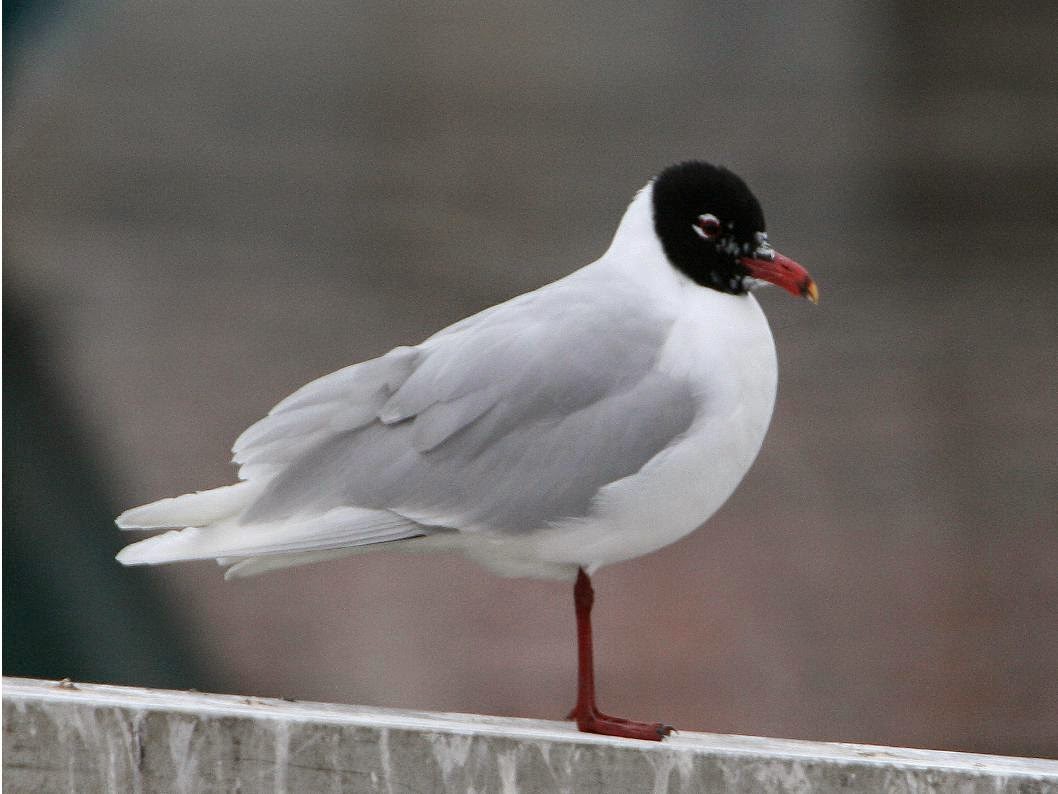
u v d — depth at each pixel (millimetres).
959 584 14484
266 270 22375
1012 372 18891
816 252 22812
